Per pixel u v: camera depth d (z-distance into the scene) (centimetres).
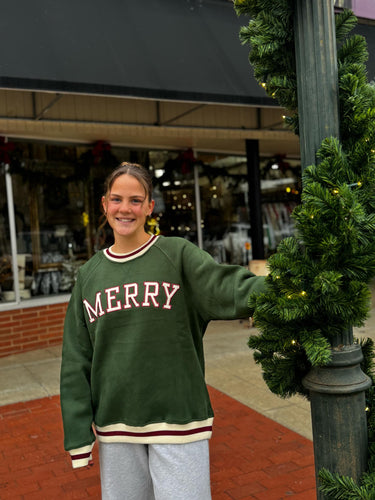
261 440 367
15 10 445
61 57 439
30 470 336
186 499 175
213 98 498
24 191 650
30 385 510
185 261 183
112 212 182
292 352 182
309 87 170
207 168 801
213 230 812
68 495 303
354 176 164
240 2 184
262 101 525
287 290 158
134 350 178
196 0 551
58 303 666
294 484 305
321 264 158
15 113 564
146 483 188
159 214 754
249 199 748
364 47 185
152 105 633
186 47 509
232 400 448
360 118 163
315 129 170
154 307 179
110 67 455
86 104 597
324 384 167
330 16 168
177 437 176
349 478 163
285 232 914
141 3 516
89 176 690
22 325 638
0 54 415
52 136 649
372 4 563
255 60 193
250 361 560
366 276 160
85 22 471
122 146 720
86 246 700
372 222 159
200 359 191
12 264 641
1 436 392
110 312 181
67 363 191
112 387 181
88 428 184
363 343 203
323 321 167
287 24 179
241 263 844
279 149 862
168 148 765
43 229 666
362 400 169
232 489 302
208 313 181
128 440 180
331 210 156
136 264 183
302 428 384
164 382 178
